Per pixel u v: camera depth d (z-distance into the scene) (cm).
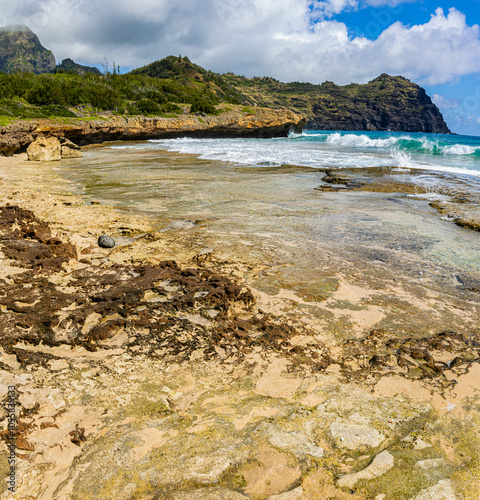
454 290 472
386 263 558
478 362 324
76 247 573
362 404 267
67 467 210
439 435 240
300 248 615
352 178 1298
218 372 303
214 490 196
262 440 231
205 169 1564
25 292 411
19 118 2981
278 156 2070
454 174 1400
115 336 349
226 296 425
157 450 222
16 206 769
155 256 563
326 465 214
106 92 4512
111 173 1460
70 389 275
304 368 311
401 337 363
